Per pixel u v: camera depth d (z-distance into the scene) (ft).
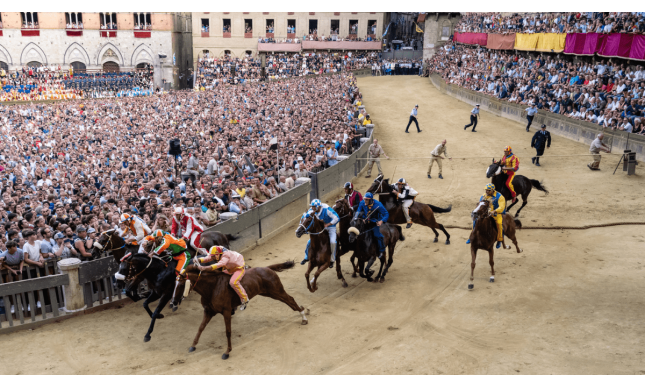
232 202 46.98
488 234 37.24
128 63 205.57
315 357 29.45
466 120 106.22
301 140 79.00
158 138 99.04
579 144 79.87
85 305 35.04
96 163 83.20
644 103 70.13
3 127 116.67
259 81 187.42
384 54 219.41
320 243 36.14
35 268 35.42
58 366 28.63
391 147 86.58
